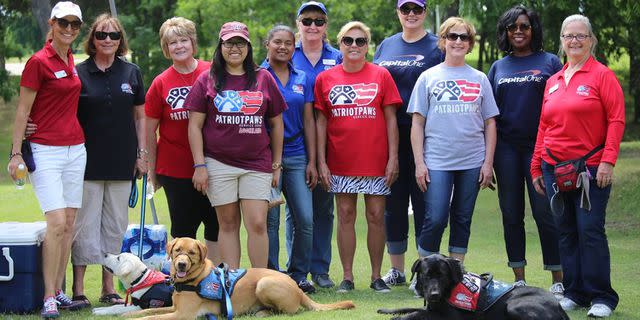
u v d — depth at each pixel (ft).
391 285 25.04
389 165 23.29
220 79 20.99
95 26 21.29
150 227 24.06
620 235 36.42
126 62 22.11
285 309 19.76
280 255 32.22
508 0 51.96
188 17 87.15
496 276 26.63
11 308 20.39
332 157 23.43
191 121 21.20
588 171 20.06
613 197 46.19
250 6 83.82
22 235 20.30
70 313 20.53
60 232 19.98
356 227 41.01
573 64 20.63
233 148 20.93
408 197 25.07
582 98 20.13
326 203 24.85
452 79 22.68
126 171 21.74
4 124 103.24
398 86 24.50
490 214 45.75
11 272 20.24
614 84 20.02
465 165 22.59
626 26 67.77
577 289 20.98
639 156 63.72
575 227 20.84
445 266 17.56
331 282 24.84
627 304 21.45
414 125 23.02
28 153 19.89
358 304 21.33
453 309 17.58
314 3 24.59
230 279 19.62
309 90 23.68
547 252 23.15
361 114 23.00
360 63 23.21
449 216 23.95
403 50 24.66
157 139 23.88
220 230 21.54
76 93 20.52
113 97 21.39
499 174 23.21
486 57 101.71
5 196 54.29
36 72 19.76
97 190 21.63
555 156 20.53
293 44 23.32
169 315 18.85
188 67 22.62
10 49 107.45
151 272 20.53
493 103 22.86
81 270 21.99
